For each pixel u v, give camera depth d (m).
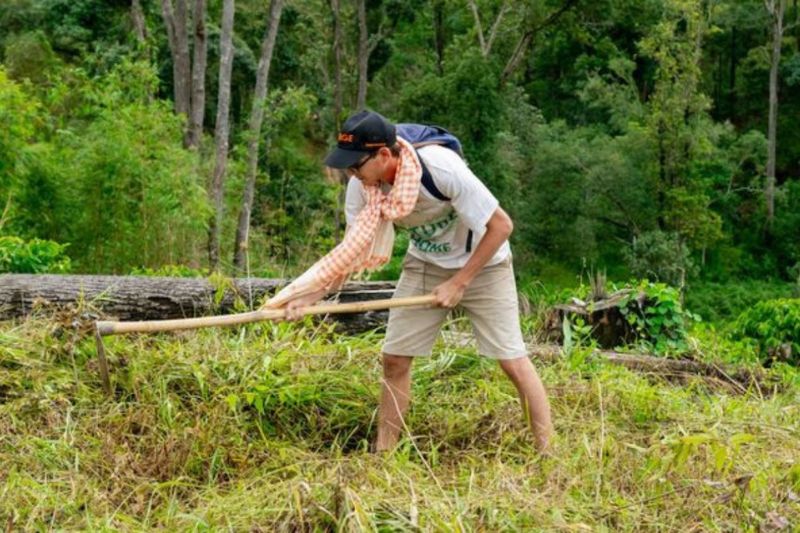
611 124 37.12
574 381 6.02
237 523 4.05
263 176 22.84
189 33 31.52
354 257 4.78
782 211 38.09
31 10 34.34
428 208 4.73
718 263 36.16
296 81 35.56
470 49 30.52
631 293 8.12
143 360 5.54
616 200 32.97
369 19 34.25
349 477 4.28
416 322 5.13
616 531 4.09
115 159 14.38
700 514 4.18
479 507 4.08
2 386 5.37
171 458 4.80
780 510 4.27
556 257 33.56
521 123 33.22
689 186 33.28
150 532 4.15
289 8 34.88
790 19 42.88
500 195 31.00
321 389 5.55
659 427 5.38
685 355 7.80
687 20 33.00
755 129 40.72
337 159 4.58
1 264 10.58
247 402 5.28
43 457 4.73
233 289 6.90
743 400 6.32
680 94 32.94
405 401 5.26
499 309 5.05
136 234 14.76
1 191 13.88
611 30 40.19
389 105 35.50
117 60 25.91
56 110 18.83
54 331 5.68
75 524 4.18
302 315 4.82
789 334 11.27
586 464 4.58
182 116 15.77
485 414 5.37
